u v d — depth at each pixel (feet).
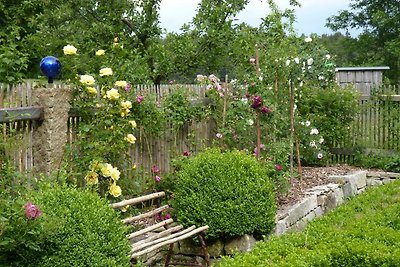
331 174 33.17
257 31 33.09
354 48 87.20
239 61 33.53
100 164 19.16
